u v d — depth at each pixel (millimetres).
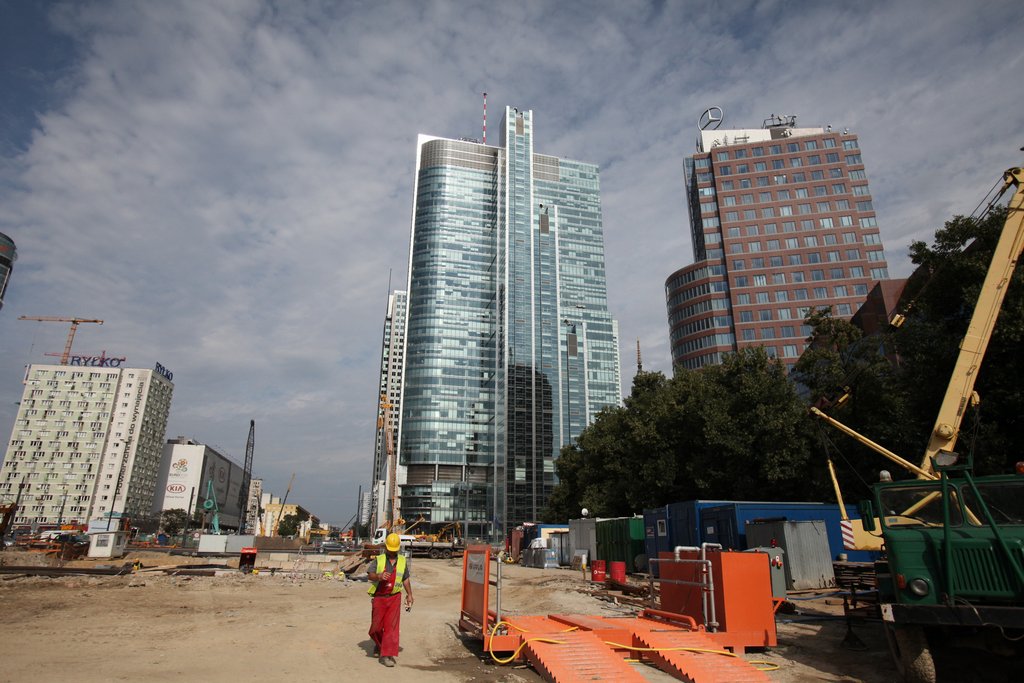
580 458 55781
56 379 150875
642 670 9383
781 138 113000
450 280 158250
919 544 8164
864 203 106938
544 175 175750
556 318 159875
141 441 152750
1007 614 7211
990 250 22109
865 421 29766
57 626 12773
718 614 10812
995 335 20312
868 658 10195
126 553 50156
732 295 105625
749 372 36031
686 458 38969
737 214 110188
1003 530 7914
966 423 21750
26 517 139875
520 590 24109
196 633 12117
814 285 103375
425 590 25125
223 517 193875
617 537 34344
